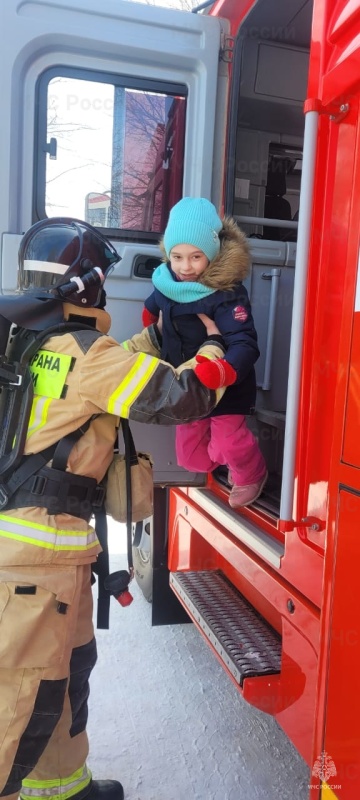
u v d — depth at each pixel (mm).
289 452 1542
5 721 1428
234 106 2535
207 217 1904
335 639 1313
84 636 1738
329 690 1335
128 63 2408
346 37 1396
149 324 2271
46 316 1615
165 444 2559
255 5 2324
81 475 1611
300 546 1663
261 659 2004
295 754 2289
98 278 1659
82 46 2316
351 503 1254
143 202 2520
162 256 2426
